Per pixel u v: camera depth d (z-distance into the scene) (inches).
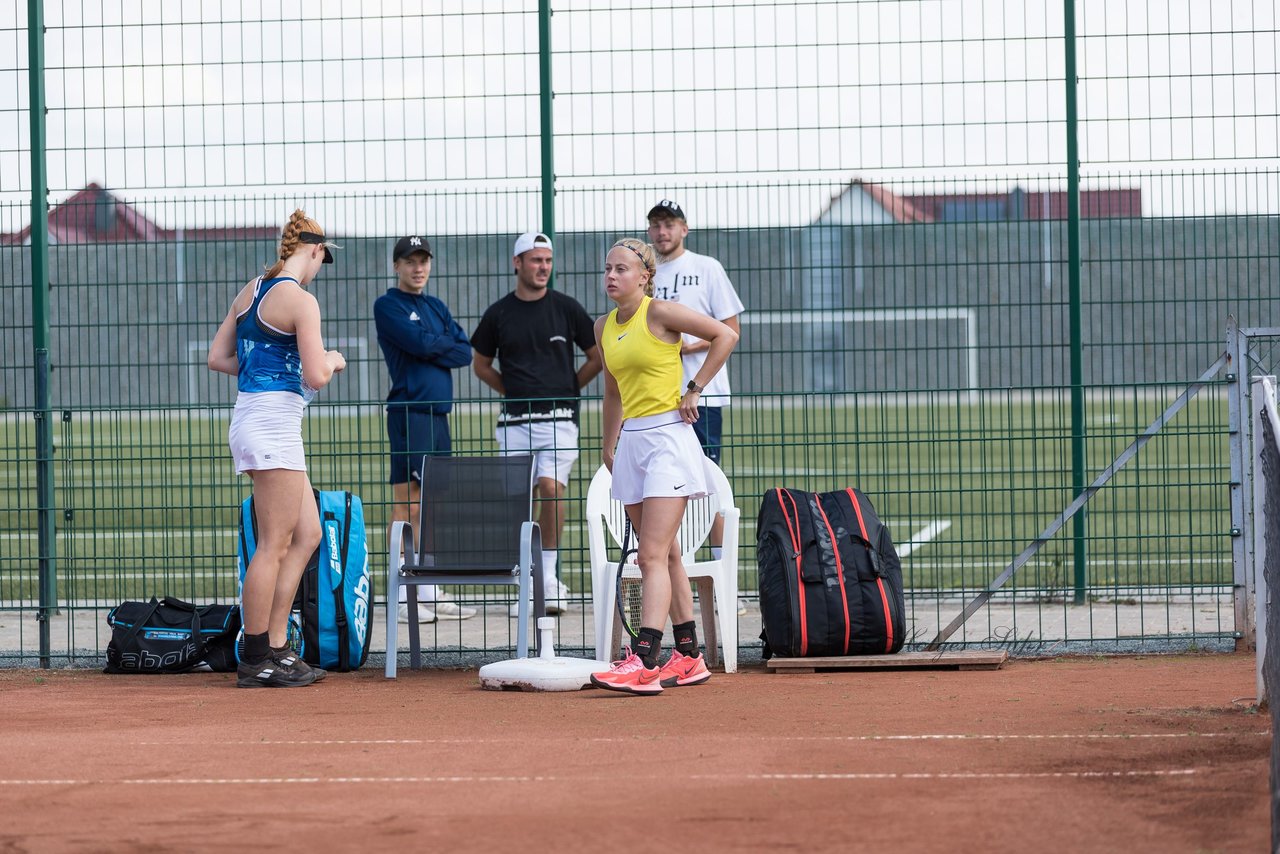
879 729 794.2
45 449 1214.9
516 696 974.4
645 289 1010.7
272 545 1042.7
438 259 1437.0
